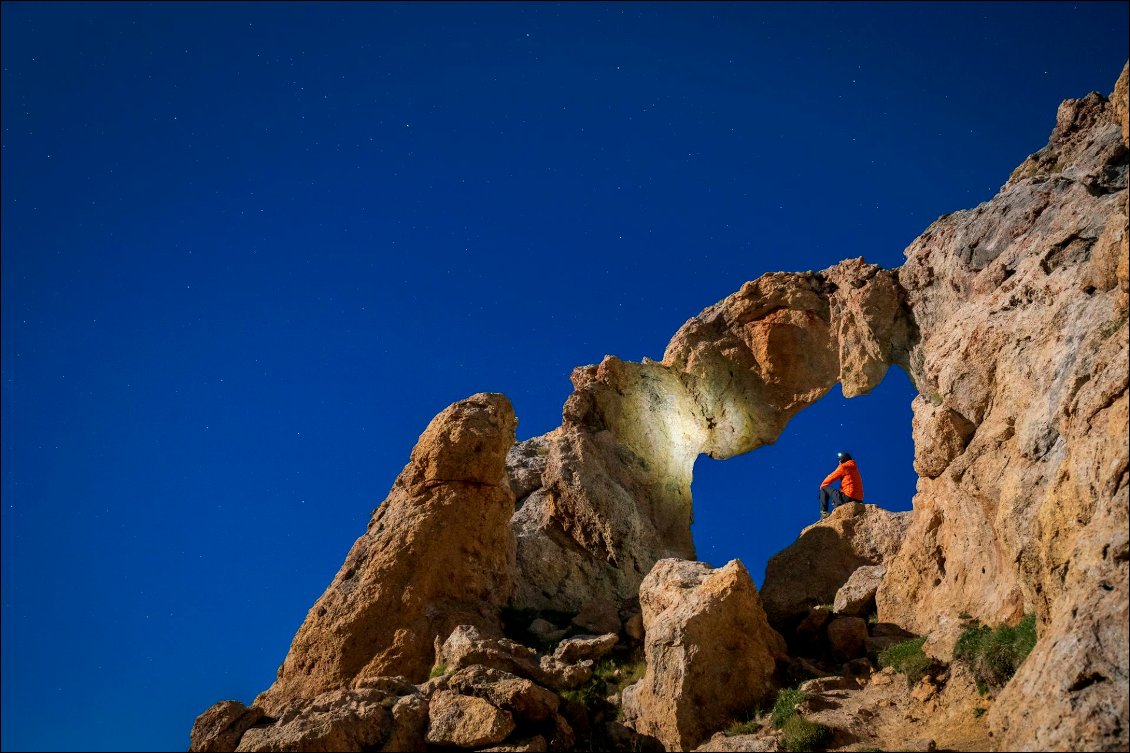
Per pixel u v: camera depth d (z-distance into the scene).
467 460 21.22
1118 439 11.21
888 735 12.86
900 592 17.83
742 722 14.10
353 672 18.42
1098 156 18.62
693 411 28.34
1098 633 9.90
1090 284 14.09
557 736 14.45
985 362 16.20
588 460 25.12
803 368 27.41
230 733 14.41
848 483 24.83
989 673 12.81
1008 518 13.69
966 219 21.70
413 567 19.77
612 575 23.61
